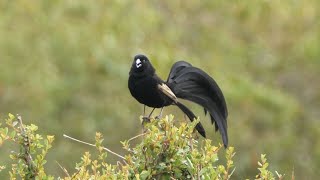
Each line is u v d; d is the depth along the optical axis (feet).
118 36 56.85
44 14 55.98
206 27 66.08
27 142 18.37
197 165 17.95
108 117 50.21
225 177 18.03
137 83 24.22
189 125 18.44
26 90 51.37
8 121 18.35
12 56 53.26
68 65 53.57
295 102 60.59
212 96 24.48
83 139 48.91
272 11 68.69
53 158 44.57
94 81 53.01
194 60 59.62
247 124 55.57
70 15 57.21
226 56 64.85
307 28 68.28
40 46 54.39
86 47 54.60
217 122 24.18
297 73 65.41
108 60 54.03
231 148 18.17
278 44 67.21
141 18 59.11
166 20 63.82
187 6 66.59
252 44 66.59
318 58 66.08
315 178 54.08
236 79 58.85
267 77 64.90
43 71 52.85
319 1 69.26
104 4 58.44
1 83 51.39
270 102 57.00
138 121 49.93
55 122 50.01
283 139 55.31
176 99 23.89
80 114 50.72
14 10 56.39
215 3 67.56
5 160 37.47
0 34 54.08
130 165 18.22
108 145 48.78
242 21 68.13
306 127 58.29
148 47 56.80
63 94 51.65
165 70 54.34
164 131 18.39
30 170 18.43
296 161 54.24
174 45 62.23
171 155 18.21
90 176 18.38
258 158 51.96
